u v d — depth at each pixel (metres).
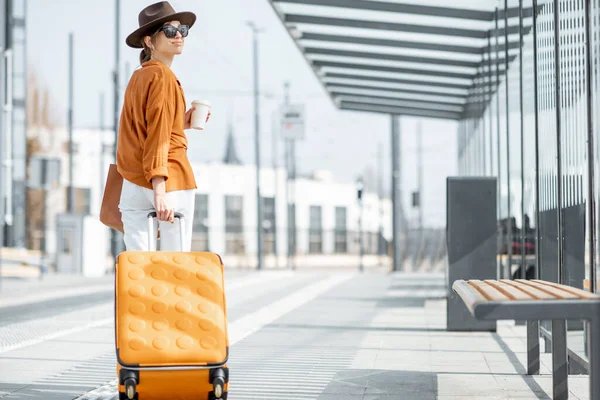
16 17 23.86
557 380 4.71
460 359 6.45
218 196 40.72
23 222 25.27
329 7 10.90
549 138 6.84
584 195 5.54
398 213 26.52
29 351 7.05
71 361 6.45
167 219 4.20
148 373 3.66
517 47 8.55
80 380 5.55
